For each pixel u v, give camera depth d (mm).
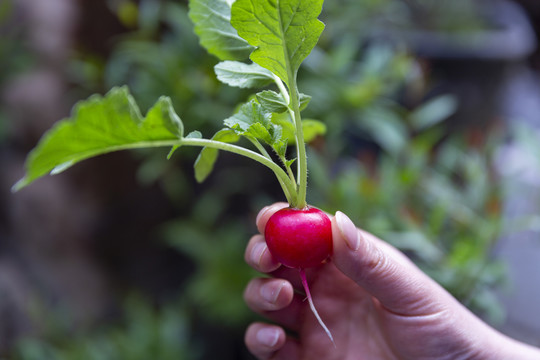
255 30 284
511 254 752
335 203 542
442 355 376
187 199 830
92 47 775
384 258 341
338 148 636
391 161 596
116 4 740
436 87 746
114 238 888
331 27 643
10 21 801
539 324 643
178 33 616
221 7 334
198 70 585
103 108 266
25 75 832
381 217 536
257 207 675
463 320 371
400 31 746
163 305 829
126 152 843
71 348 731
